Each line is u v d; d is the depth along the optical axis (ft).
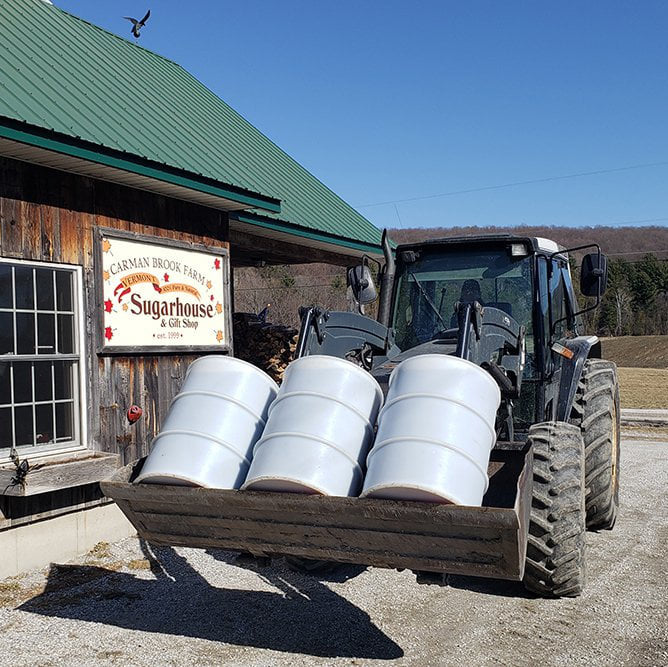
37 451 19.77
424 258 21.07
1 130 17.10
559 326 21.80
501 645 14.65
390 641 14.85
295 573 19.11
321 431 12.48
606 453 20.58
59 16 30.45
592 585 18.15
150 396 23.41
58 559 20.20
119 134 21.61
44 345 20.20
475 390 12.53
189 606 16.74
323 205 34.81
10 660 13.87
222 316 26.63
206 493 12.65
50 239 20.17
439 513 11.35
